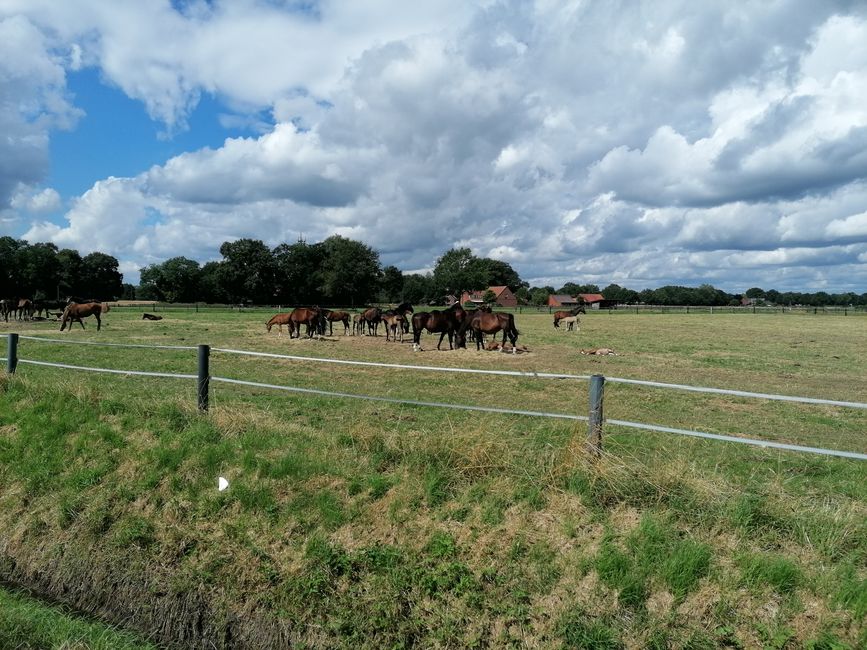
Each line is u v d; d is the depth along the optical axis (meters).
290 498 5.04
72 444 6.27
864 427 8.94
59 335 24.33
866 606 3.47
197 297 114.00
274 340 23.09
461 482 5.09
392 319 25.50
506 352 19.70
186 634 4.25
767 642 3.40
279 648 3.98
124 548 4.80
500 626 3.75
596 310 81.00
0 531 5.25
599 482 4.82
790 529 4.27
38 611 4.36
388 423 7.80
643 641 3.52
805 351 22.34
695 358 19.36
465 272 122.19
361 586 4.16
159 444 6.11
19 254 88.62
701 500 4.57
